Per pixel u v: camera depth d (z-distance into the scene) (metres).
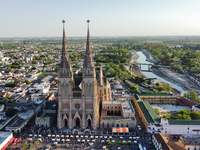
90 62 174.88
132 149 152.50
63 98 181.50
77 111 181.38
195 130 171.38
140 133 176.00
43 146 156.62
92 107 181.62
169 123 172.50
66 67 176.62
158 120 186.38
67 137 168.00
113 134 173.12
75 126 187.62
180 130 172.12
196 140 152.75
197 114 198.62
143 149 148.75
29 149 151.38
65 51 176.00
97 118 186.75
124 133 172.38
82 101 180.25
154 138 156.75
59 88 179.50
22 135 173.50
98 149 152.25
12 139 161.75
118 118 188.38
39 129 183.50
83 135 171.50
